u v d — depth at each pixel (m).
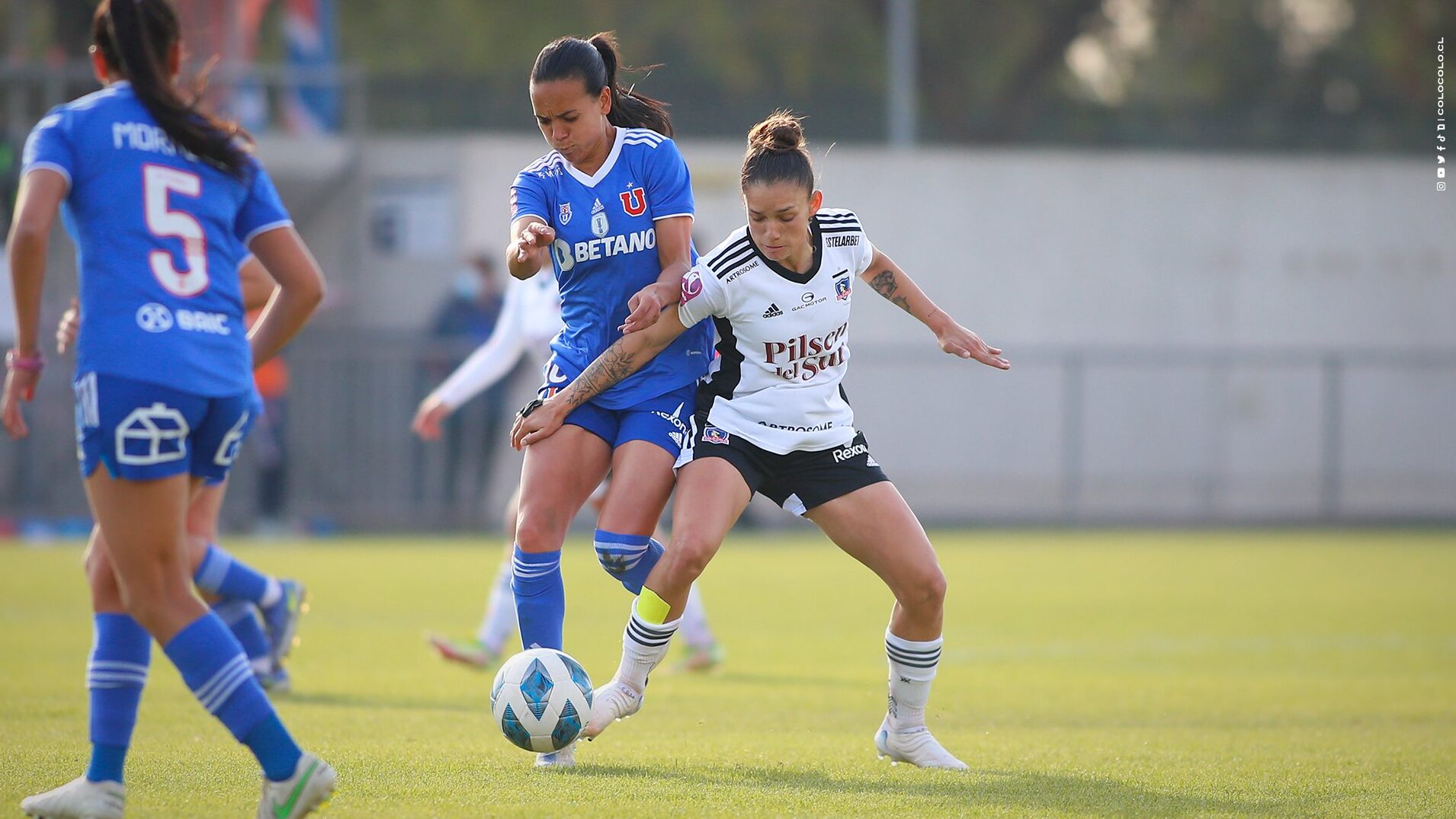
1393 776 16.48
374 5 102.50
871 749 18.34
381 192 68.12
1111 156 73.06
